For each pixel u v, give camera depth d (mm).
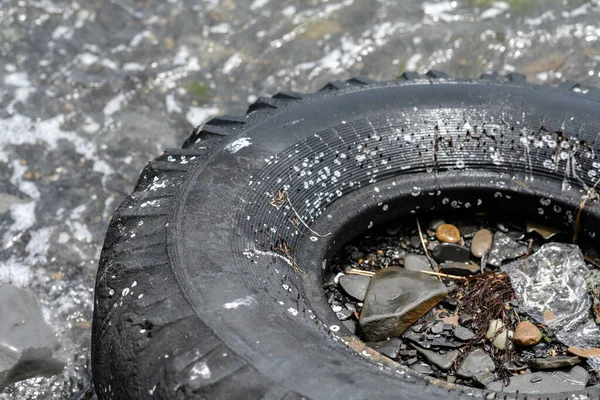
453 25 2531
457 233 1954
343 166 1882
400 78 2012
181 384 1610
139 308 1674
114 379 1666
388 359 1689
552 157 1895
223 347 1624
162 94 2451
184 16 2641
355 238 1961
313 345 1650
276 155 1855
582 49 2455
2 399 1925
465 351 1821
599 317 1849
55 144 2346
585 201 1871
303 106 1924
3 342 1937
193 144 1896
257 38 2561
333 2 2623
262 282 1720
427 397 1598
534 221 1944
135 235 1752
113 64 2527
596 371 1774
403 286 1861
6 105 2428
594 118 1903
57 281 2090
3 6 2656
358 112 1918
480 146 1909
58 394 1938
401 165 1901
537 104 1927
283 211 1821
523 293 1878
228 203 1788
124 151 2324
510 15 2537
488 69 2447
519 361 1804
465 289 1897
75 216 2197
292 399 1587
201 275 1692
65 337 2008
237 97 2436
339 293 1902
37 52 2564
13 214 2201
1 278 2092
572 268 1887
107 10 2668
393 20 2562
